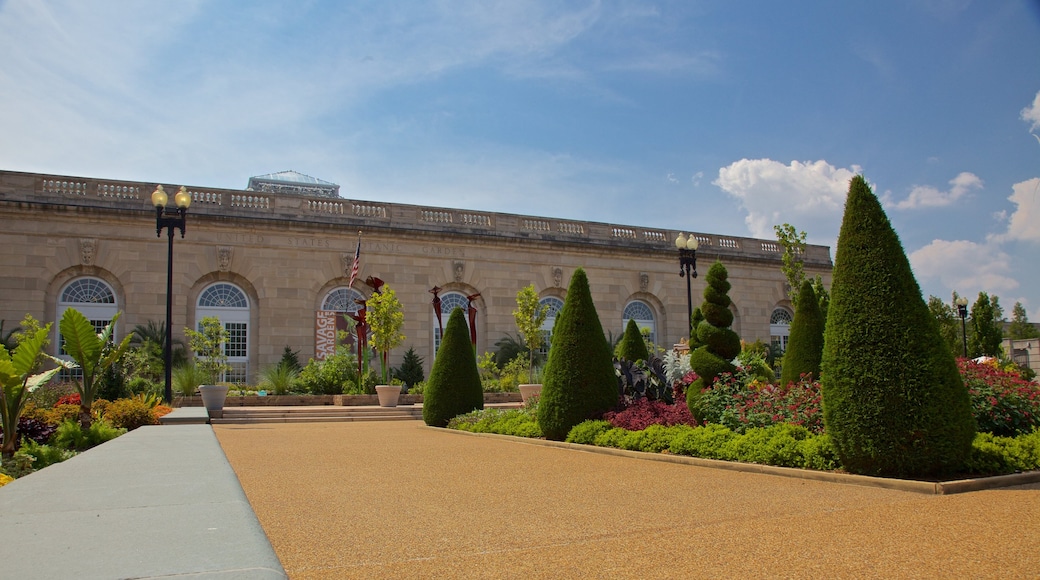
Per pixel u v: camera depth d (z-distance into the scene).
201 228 31.59
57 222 29.55
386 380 28.52
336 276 33.69
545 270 37.75
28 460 10.16
